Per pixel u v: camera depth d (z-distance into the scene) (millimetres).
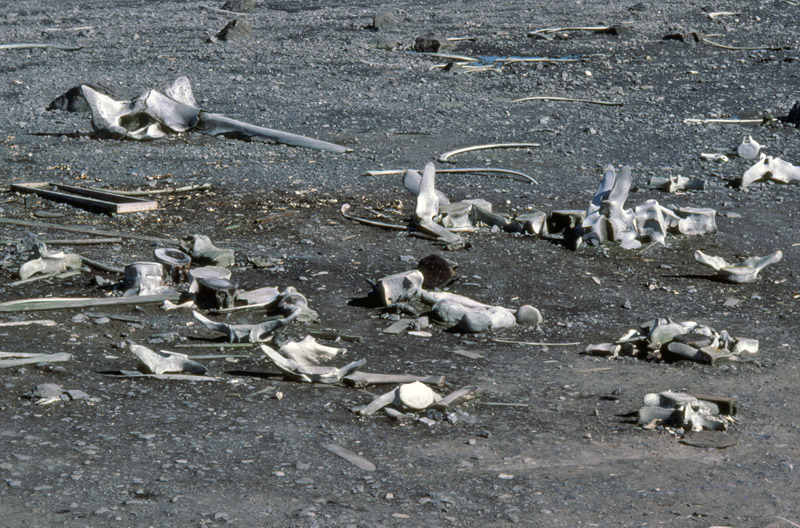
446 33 41969
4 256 13797
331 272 13672
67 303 11672
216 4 54125
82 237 15109
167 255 13156
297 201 17594
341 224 16141
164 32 42656
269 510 6699
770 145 22594
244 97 28359
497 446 8039
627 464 7699
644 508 6875
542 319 11867
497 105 27578
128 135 22891
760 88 29719
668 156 21609
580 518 6703
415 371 9969
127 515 6559
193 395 9039
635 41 39250
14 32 41906
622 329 11609
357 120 25422
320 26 44812
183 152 21672
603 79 31719
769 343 11086
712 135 23672
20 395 8844
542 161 21141
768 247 15297
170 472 7281
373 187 18734
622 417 8773
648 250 15102
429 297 12031
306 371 9531
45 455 7520
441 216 15977
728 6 49938
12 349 10164
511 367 10180
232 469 7375
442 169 20234
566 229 15875
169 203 17391
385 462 7633
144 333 10945
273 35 41875
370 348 10695
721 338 10797
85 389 9086
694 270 14172
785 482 7383
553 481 7324
